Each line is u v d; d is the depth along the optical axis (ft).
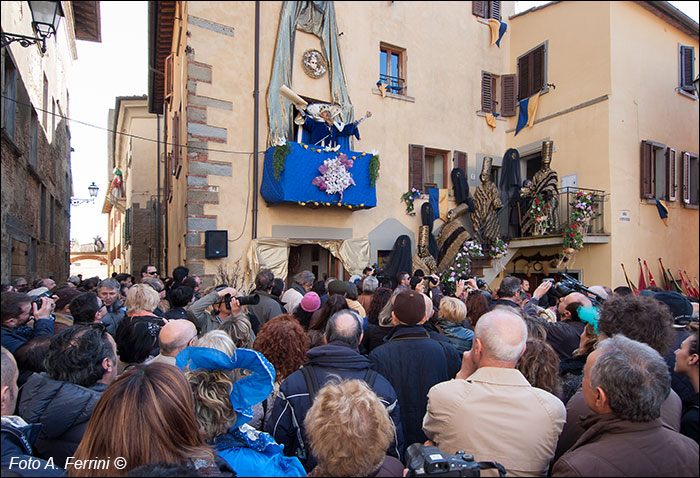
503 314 7.34
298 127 31.78
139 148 66.44
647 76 37.88
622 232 34.83
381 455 5.65
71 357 7.36
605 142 35.22
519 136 42.37
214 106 28.94
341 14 34.94
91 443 5.82
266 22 31.22
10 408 6.04
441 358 9.70
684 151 39.78
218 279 28.19
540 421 6.59
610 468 5.68
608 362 6.11
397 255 34.42
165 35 38.63
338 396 5.90
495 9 43.78
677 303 11.12
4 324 10.20
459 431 6.64
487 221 37.60
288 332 9.74
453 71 40.65
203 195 28.32
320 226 32.71
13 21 22.88
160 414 5.84
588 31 37.06
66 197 51.39
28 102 27.35
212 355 6.75
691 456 5.79
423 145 38.32
